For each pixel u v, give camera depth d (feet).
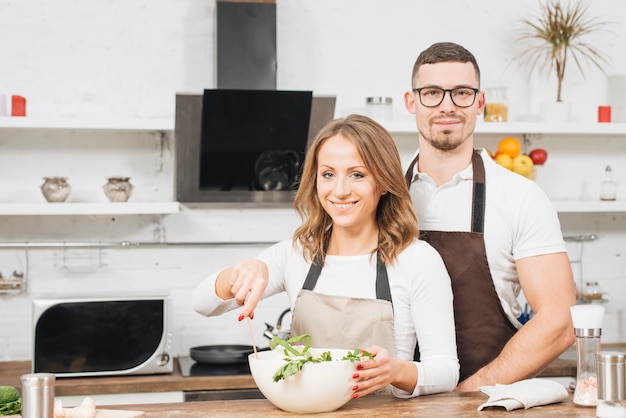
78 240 13.25
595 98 14.47
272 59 12.44
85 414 5.38
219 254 13.57
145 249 13.38
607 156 14.52
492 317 7.90
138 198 13.35
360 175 6.48
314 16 13.73
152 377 11.63
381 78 13.91
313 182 6.88
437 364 6.31
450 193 7.95
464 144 7.89
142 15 13.35
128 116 13.30
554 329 7.36
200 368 12.21
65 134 13.19
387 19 13.92
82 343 11.55
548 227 7.62
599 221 14.53
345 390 5.58
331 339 6.59
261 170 12.82
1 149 13.02
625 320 14.51
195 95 12.07
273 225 13.70
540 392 5.85
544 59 14.29
